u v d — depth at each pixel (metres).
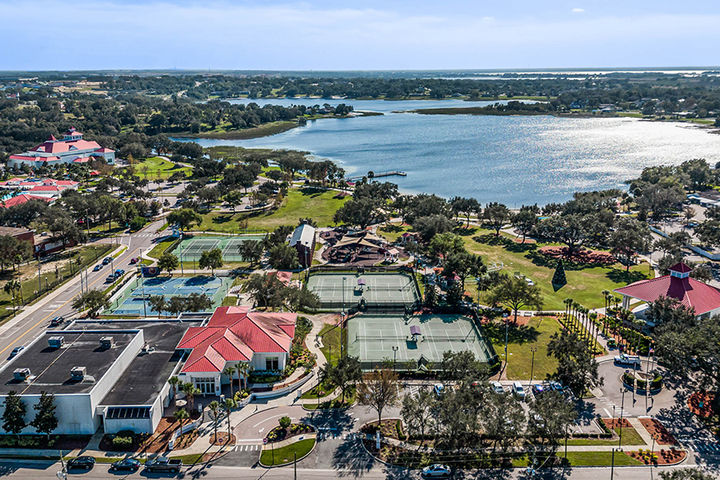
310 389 123.38
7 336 146.38
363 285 185.12
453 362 117.06
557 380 126.00
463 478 94.94
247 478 94.69
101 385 109.75
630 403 116.81
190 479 94.38
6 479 94.00
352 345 144.38
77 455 100.81
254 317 140.12
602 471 96.19
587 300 173.62
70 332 134.62
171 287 184.25
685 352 118.00
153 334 139.38
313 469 97.00
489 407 103.25
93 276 194.12
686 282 155.00
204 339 130.00
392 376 112.06
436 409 107.69
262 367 129.75
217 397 119.25
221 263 197.62
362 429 108.44
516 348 141.88
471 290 183.25
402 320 160.62
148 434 106.44
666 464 97.75
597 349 140.25
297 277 193.50
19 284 168.38
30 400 104.62
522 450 102.12
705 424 109.56
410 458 99.81
